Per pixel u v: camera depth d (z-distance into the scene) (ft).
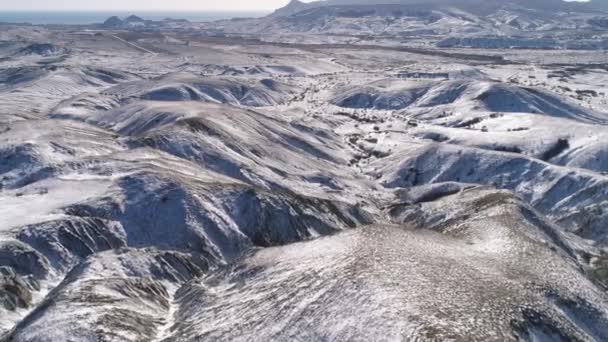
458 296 83.66
